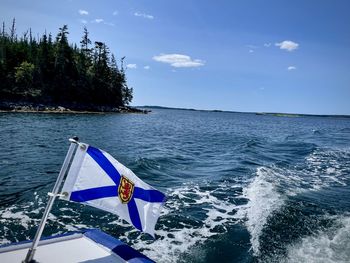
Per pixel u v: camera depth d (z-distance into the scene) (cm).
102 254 391
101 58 9438
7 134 2577
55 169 1388
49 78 7781
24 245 383
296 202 967
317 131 5481
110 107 9444
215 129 5156
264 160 1811
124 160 1612
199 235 727
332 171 1544
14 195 995
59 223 777
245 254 639
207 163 1683
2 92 6656
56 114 6238
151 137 3161
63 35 8038
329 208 928
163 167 1501
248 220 816
